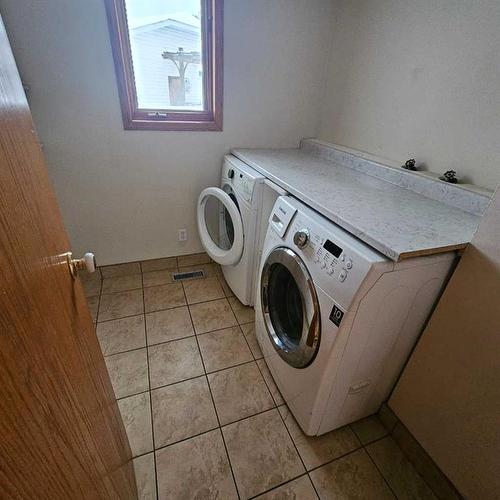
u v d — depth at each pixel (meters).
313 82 2.02
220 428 1.24
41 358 0.39
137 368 1.48
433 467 1.07
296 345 1.18
